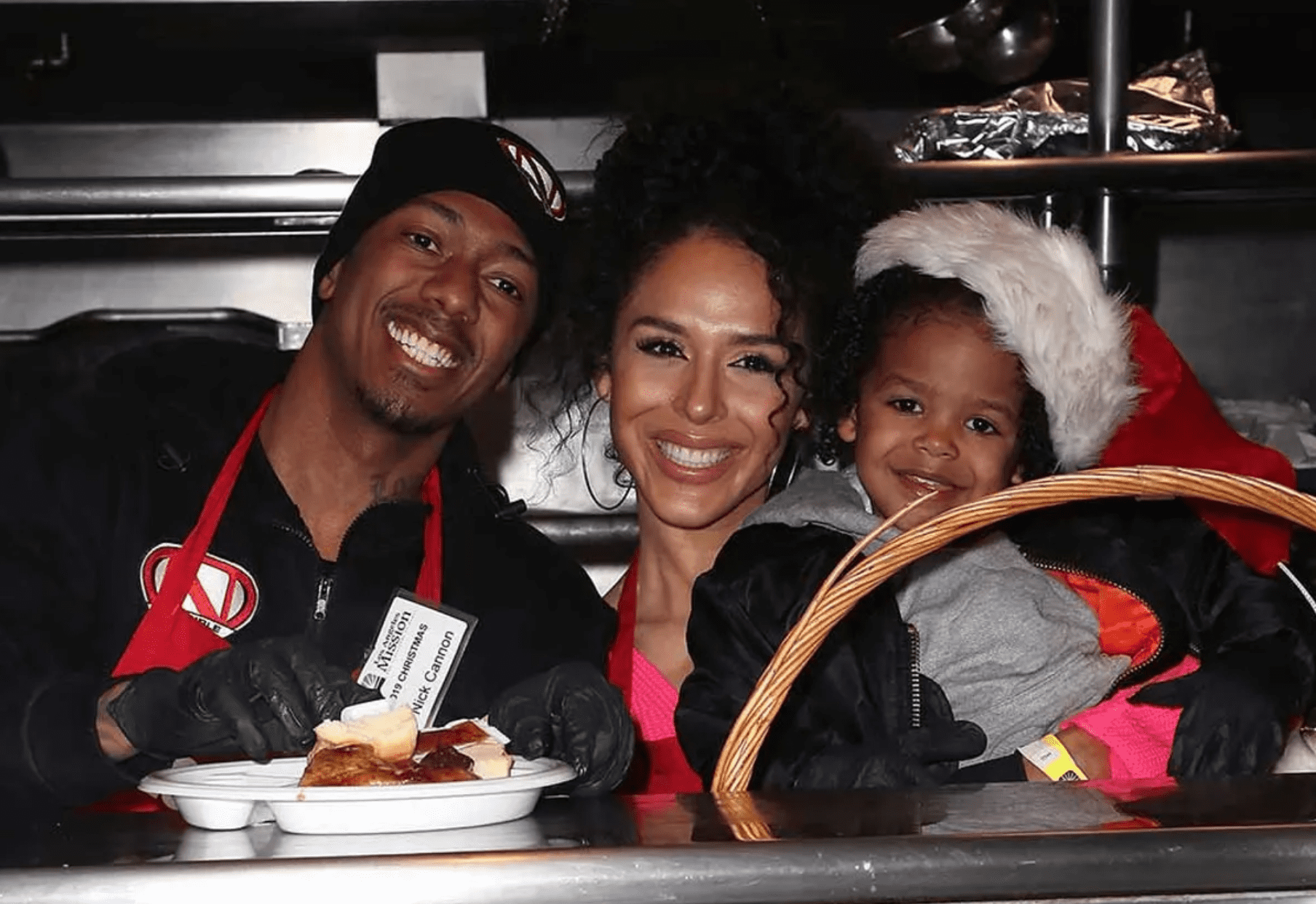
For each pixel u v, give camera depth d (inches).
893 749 44.0
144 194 64.3
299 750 33.1
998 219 53.1
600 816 29.9
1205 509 52.5
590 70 81.5
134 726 35.1
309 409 52.7
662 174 53.5
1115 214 69.6
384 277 51.3
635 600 56.3
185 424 52.1
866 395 52.8
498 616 52.6
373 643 50.7
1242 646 50.2
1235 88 87.7
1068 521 53.4
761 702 33.6
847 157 56.2
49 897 23.3
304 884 23.8
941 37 72.9
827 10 74.7
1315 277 87.7
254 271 80.5
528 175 53.6
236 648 34.7
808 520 51.6
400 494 54.4
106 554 49.6
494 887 24.2
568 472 76.4
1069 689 49.4
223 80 79.2
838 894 25.0
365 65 77.6
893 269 53.1
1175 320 88.0
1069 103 72.4
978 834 25.7
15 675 44.4
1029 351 50.2
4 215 64.0
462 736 32.8
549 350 62.6
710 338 50.7
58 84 79.0
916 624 50.1
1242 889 25.8
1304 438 77.9
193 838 28.2
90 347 79.6
